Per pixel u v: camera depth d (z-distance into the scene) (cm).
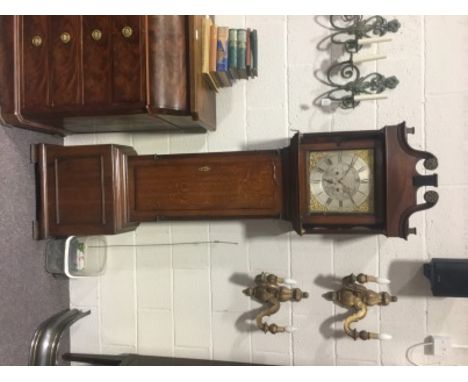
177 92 122
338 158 125
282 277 150
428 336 141
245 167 133
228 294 154
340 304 146
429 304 141
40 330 148
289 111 147
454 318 139
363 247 144
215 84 139
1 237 131
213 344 155
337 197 125
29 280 144
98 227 138
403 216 117
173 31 121
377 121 141
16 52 125
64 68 123
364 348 145
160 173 139
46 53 124
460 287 128
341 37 142
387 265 143
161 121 135
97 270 162
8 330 135
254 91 149
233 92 150
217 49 130
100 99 122
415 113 139
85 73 122
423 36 138
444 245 139
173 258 157
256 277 149
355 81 139
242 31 131
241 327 153
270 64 148
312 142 125
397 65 140
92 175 138
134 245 160
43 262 151
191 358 156
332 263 146
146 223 159
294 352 150
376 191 122
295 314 150
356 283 142
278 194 131
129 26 119
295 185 124
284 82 147
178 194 137
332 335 147
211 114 143
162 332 159
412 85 139
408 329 142
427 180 115
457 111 137
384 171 119
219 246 154
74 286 165
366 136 122
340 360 147
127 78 120
